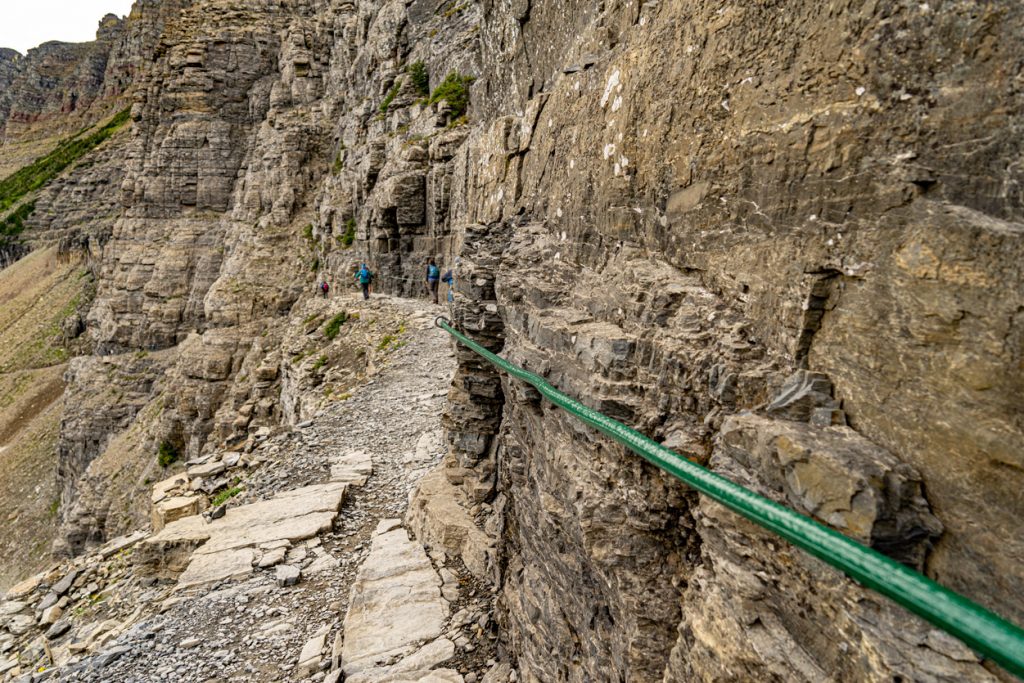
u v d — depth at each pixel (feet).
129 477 141.28
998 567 7.09
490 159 29.71
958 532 7.61
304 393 80.02
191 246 171.42
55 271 313.53
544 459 17.70
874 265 8.89
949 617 6.33
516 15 29.14
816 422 9.37
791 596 9.13
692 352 11.72
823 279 9.77
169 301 168.35
